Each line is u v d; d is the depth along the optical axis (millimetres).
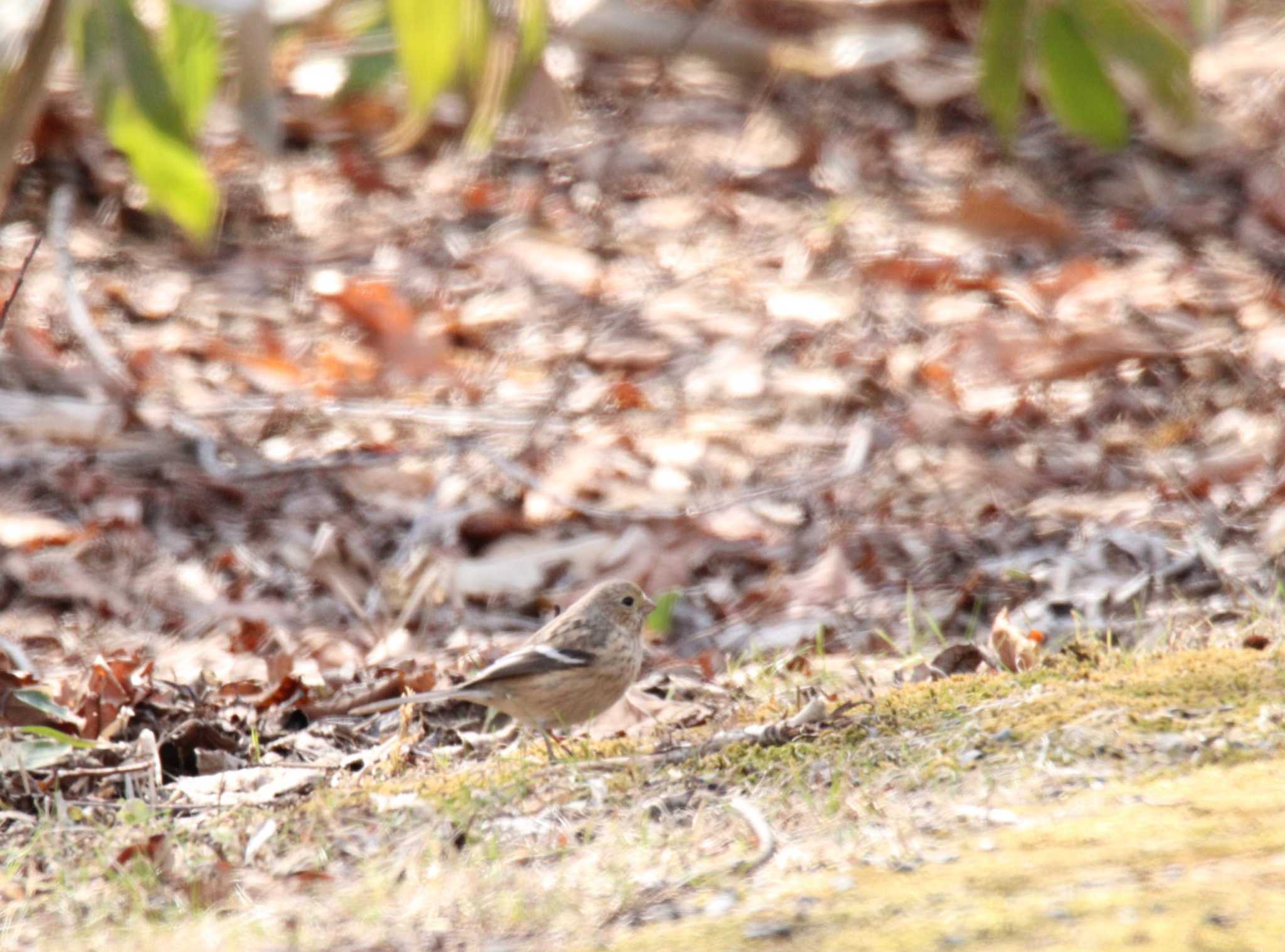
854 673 9734
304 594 12484
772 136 21406
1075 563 11867
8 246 18094
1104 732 6840
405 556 12883
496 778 7363
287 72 20344
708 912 5465
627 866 6039
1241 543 12195
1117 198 20094
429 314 17531
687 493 14180
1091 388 15812
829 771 6859
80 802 7938
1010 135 7938
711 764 7168
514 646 11195
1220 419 14953
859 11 22766
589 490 14117
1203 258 18594
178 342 16516
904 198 20219
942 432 14859
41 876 6809
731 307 17766
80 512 13391
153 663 10391
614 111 21922
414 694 8734
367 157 20531
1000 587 11672
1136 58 7727
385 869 6344
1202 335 16516
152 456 14320
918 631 11180
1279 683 7355
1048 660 8820
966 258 18688
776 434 15219
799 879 5695
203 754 8812
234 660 11305
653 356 16688
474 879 6055
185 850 6840
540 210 19875
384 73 13242
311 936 5730
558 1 21781
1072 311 17156
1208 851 5500
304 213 19500
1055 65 7816
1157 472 13984
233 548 13016
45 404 14750
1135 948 4785
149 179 7551
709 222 19734
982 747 6859
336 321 17094
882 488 14000
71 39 6902
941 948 4934
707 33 22094
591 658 8695
